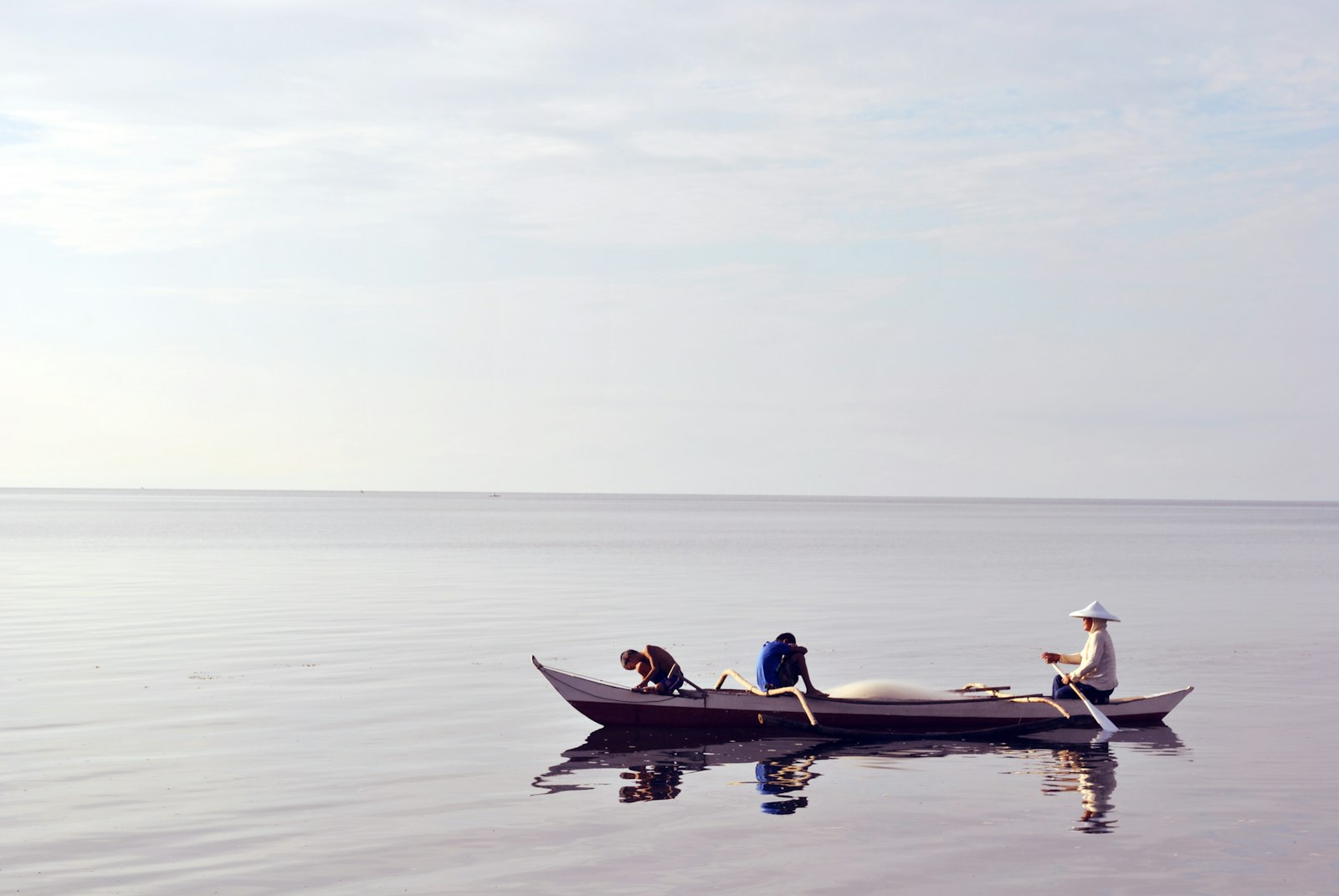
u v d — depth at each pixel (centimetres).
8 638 2667
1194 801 1311
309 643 2623
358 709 1844
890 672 2291
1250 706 1933
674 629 2945
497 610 3394
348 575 4834
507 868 1062
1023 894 995
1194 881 1030
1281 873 1051
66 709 1811
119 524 12238
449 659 2380
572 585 4375
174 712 1798
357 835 1162
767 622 3122
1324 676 2258
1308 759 1536
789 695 1744
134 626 2931
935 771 1470
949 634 2895
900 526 14112
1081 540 9925
